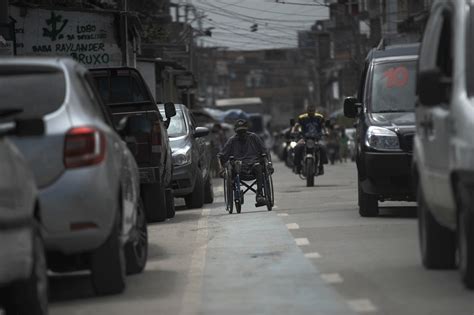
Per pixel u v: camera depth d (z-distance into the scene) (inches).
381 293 884.6
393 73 1611.7
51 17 2400.3
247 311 823.7
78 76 914.7
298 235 1339.8
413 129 1486.2
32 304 750.5
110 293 913.5
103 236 870.4
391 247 1179.3
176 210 1975.9
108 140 895.1
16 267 711.7
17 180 730.8
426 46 1009.5
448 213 904.3
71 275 1067.3
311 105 2551.7
